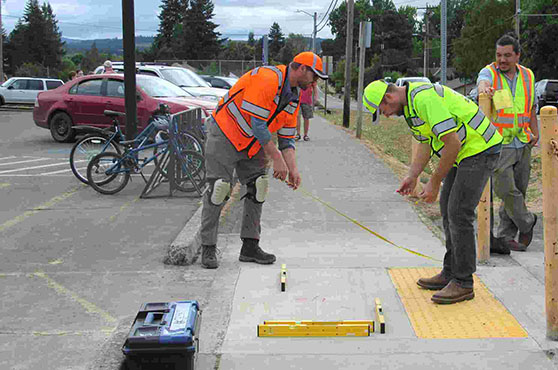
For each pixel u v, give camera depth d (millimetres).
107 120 14758
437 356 3859
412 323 4367
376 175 10477
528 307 4590
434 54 98500
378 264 5789
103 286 5371
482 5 65312
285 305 4766
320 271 5547
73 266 5918
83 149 9531
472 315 4473
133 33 10023
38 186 9758
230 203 8609
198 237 6426
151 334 3387
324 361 3834
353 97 69312
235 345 4090
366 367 3744
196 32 98125
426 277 5328
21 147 14602
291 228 7211
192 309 3713
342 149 13859
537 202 9469
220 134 5543
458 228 4613
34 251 6395
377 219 7594
